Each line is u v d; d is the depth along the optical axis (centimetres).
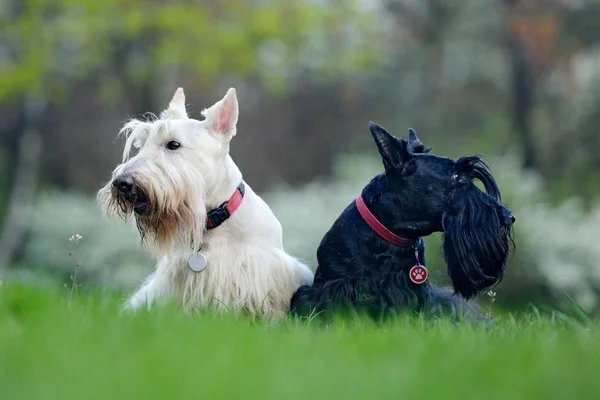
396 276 644
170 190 634
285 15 2362
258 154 3238
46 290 615
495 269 645
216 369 380
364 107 3209
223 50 2305
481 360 421
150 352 408
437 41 2842
